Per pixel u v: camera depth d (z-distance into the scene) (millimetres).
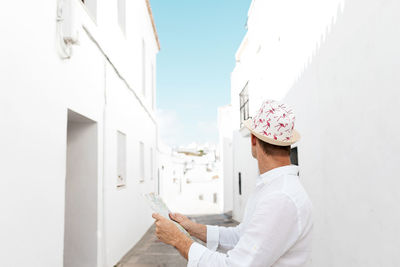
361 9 2609
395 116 2131
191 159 30531
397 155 2109
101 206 4867
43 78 3010
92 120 4586
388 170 2227
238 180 12000
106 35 5289
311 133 3941
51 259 3057
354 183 2762
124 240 6355
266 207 1263
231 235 1765
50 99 3148
